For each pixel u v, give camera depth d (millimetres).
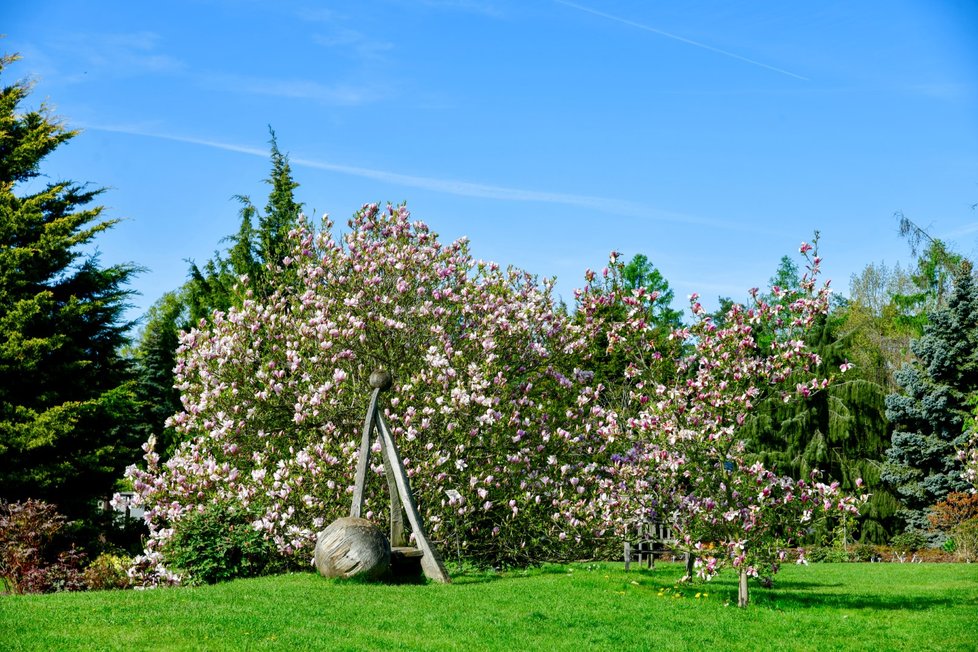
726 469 13234
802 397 13656
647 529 16578
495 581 14719
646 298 14820
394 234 18797
